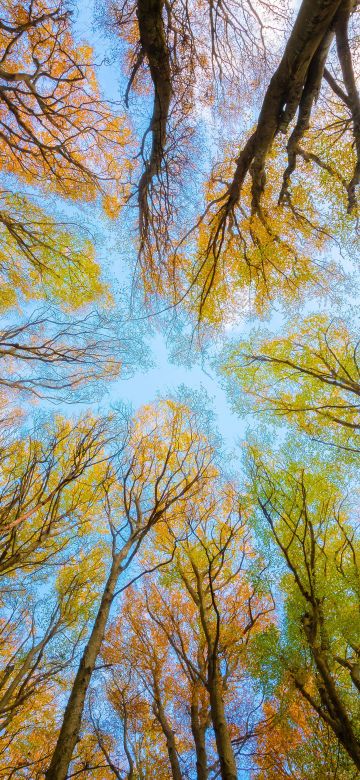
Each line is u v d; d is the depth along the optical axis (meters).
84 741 8.02
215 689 4.65
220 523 8.01
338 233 7.49
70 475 5.70
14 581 7.62
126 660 8.24
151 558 9.05
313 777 5.44
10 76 6.45
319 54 5.68
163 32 6.40
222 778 3.92
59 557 7.47
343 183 7.09
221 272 8.73
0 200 9.00
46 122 9.64
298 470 7.50
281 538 6.84
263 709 7.54
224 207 7.50
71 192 9.80
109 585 5.50
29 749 7.55
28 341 8.93
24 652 7.38
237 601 7.89
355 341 7.80
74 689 4.48
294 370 7.86
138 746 7.90
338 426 7.64
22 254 9.20
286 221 7.84
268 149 6.81
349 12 5.39
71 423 7.93
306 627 5.20
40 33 8.55
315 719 5.98
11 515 5.35
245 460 7.75
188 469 8.17
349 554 6.87
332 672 6.09
